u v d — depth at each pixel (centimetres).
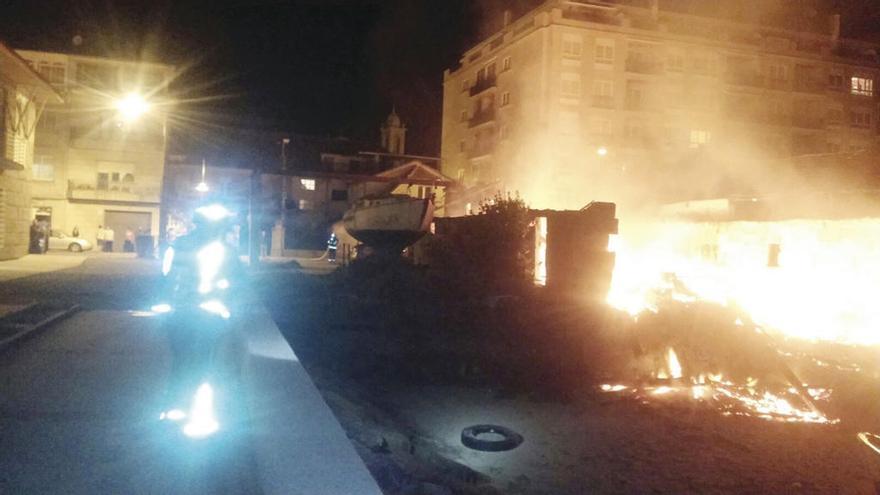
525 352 1505
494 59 6309
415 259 3139
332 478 423
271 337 921
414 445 885
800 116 6388
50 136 4788
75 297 1611
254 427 520
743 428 1052
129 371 808
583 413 1118
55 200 4797
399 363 1398
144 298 1645
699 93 5928
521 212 2459
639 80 5694
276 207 6097
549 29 5456
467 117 6850
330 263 4528
